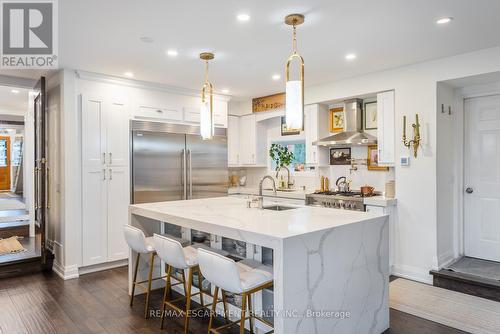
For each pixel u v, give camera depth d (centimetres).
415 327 277
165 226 371
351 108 466
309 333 209
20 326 280
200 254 227
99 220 421
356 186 492
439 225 379
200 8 246
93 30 285
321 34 296
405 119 394
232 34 296
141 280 354
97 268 424
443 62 365
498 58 328
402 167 399
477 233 411
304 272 206
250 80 459
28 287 368
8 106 673
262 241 205
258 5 242
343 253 234
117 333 269
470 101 412
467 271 365
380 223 268
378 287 266
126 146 445
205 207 330
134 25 276
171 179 479
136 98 455
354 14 257
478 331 270
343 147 505
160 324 284
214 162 532
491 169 399
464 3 240
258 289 217
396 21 270
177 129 489
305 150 554
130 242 306
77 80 407
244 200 391
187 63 379
